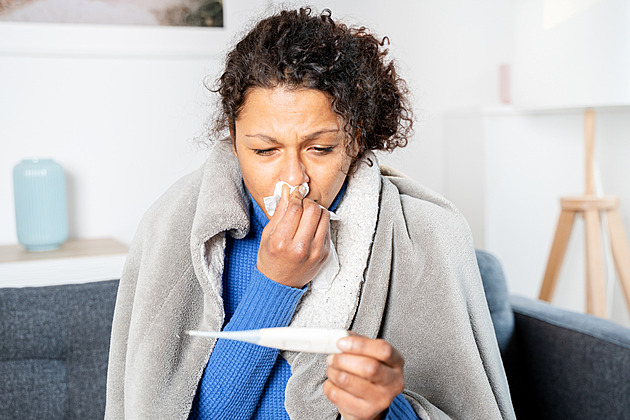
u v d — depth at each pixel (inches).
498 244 98.7
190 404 33.7
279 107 29.3
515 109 94.3
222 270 34.6
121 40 83.2
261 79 29.1
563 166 100.6
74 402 50.0
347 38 31.5
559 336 55.2
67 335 50.4
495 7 102.6
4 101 80.2
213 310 33.9
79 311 50.9
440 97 102.3
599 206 86.8
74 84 82.6
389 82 34.5
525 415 58.0
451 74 102.0
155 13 84.0
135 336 35.2
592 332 53.2
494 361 37.3
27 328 49.5
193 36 85.6
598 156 106.7
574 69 79.8
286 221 30.4
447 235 36.6
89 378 50.6
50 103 82.0
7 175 81.2
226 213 33.0
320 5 88.8
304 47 29.4
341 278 34.6
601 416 51.4
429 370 35.8
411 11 98.2
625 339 51.3
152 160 86.4
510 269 100.3
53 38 80.7
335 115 29.9
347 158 31.9
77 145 83.5
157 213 38.2
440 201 39.0
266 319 32.3
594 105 79.2
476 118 96.2
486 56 103.2
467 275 36.9
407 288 36.0
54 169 74.7
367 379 25.3
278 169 31.0
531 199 99.6
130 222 86.5
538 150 98.7
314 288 34.5
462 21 101.4
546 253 101.7
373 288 35.3
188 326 35.2
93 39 82.2
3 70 79.7
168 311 34.6
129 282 39.0
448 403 35.6
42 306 50.3
